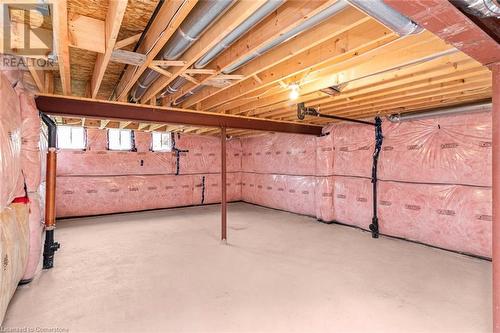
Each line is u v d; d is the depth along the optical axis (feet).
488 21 4.73
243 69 9.16
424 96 11.91
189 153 27.81
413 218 15.23
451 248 13.71
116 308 8.52
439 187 14.17
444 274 10.94
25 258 9.00
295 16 5.58
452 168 13.71
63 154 21.83
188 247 14.58
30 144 9.58
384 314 8.16
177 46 6.81
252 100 13.11
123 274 11.05
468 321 7.80
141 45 7.77
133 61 7.55
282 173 25.25
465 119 13.26
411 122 15.38
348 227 18.71
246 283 10.19
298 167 23.57
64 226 19.43
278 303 8.79
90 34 6.73
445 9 4.00
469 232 13.07
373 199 17.10
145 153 25.41
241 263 12.21
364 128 17.85
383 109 15.03
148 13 7.06
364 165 17.80
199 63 7.95
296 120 18.35
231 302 8.85
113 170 23.88
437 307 8.53
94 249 14.29
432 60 7.95
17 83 8.65
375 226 16.61
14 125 7.59
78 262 12.42
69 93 11.00
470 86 10.53
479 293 9.40
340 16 6.08
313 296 9.21
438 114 13.62
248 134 27.07
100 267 11.80
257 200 28.50
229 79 9.44
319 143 20.31
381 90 11.40
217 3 4.99
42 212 15.37
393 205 16.11
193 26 5.80
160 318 7.99
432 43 7.39
